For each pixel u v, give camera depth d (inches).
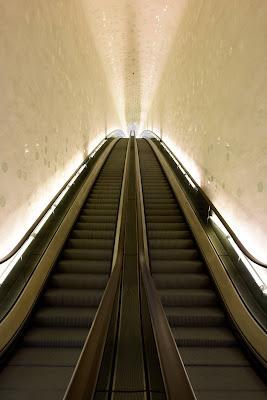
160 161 331.0
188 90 256.7
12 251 109.7
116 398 69.3
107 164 340.5
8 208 117.4
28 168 138.6
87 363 55.4
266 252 107.8
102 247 171.5
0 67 110.4
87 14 279.3
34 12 145.1
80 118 265.4
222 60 157.9
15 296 113.0
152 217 203.0
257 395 82.7
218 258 142.8
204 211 184.2
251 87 120.6
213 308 125.1
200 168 207.6
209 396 82.0
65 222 179.3
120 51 395.2
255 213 117.2
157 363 79.0
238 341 106.6
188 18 251.9
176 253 161.9
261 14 110.4
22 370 91.3
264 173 109.9
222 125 157.9
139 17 299.1
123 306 103.8
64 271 149.9
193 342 106.9
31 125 142.4
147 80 544.1
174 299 129.8
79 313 119.3
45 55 163.5
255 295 111.1
